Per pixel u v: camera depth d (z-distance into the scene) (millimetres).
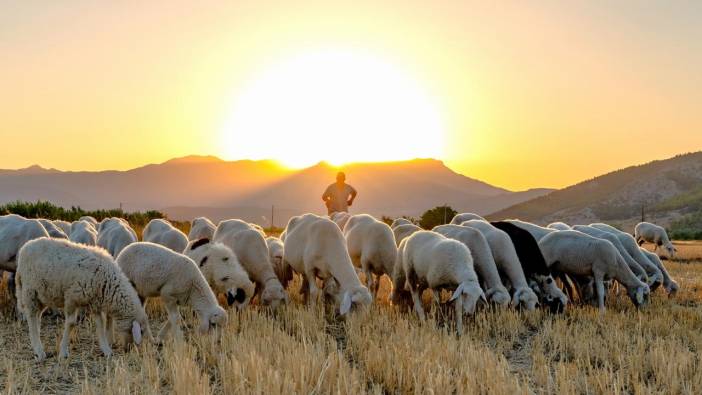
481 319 10984
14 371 7770
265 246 12234
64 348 8484
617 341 9727
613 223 97312
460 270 10828
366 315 10469
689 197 101000
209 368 8133
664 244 28219
